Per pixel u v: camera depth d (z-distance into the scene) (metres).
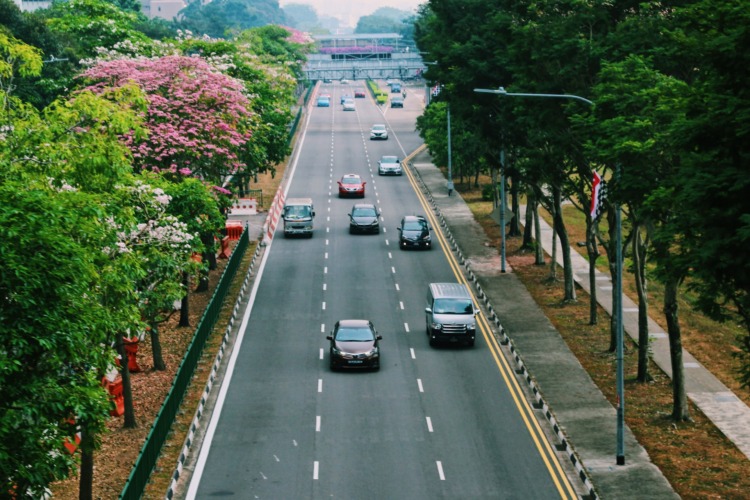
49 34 86.50
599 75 40.50
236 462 36.25
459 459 36.62
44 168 30.30
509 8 56.31
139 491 32.22
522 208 87.94
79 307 24.05
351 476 35.06
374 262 68.88
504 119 58.03
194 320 55.06
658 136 33.66
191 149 54.75
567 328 54.12
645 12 44.03
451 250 72.62
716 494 34.00
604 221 81.19
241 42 139.25
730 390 45.00
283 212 76.94
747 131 26.27
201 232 52.44
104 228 29.84
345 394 43.78
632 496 33.72
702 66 29.69
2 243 21.84
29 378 23.23
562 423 40.66
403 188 98.06
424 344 51.31
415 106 171.62
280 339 51.97
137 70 58.19
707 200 27.39
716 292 28.44
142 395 43.25
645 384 45.66
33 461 22.45
